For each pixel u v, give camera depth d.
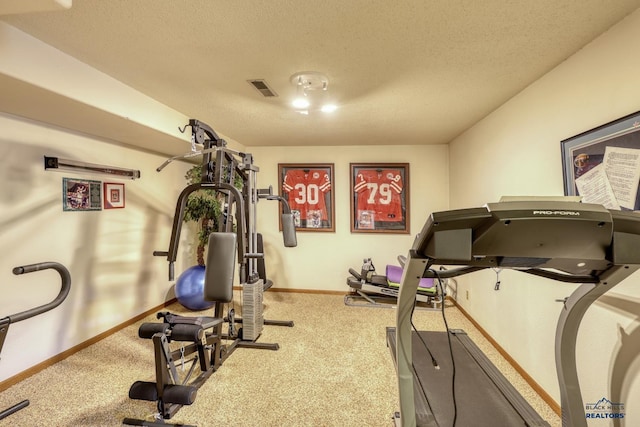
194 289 3.48
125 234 3.18
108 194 2.97
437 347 2.15
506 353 2.44
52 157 2.39
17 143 2.18
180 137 2.82
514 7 1.33
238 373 2.28
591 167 1.56
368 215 4.30
